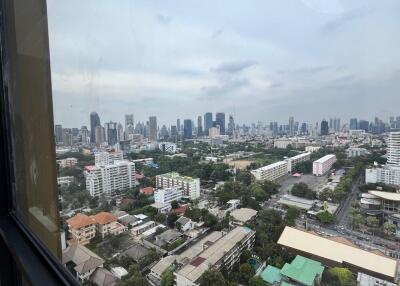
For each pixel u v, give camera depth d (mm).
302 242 141625
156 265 173375
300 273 130250
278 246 148625
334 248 129125
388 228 122438
